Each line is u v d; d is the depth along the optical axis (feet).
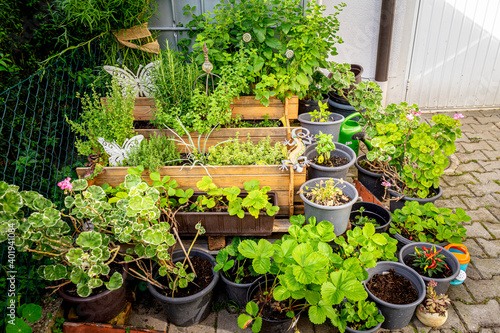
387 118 11.02
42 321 7.64
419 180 10.34
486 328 8.09
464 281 9.21
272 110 11.82
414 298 7.97
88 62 11.72
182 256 8.84
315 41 11.50
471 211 11.55
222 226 8.92
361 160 12.30
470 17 16.07
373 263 7.39
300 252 6.86
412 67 16.94
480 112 17.72
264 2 11.24
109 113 9.85
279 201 9.79
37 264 8.66
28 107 9.40
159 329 8.29
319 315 6.68
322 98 13.69
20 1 9.79
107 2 10.50
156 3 12.16
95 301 7.44
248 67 10.80
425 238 9.24
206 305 8.23
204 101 10.33
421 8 15.75
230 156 9.82
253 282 8.05
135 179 7.26
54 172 10.66
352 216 10.44
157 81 11.03
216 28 11.16
